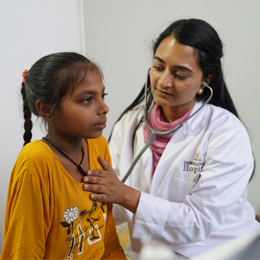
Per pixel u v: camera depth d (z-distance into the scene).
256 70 1.87
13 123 1.33
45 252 0.72
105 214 0.83
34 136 1.40
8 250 0.69
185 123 1.08
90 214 0.76
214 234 1.08
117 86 2.06
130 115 1.26
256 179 2.00
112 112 2.10
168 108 1.10
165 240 0.99
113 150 1.25
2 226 1.37
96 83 0.67
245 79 1.90
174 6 1.92
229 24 1.86
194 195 0.99
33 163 0.65
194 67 0.94
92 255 0.79
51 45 1.49
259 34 1.83
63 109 0.66
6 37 1.30
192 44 0.92
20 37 1.35
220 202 0.96
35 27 1.41
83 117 0.67
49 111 0.68
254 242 0.25
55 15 1.49
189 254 1.06
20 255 0.67
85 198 0.74
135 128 1.22
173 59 0.93
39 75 0.67
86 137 0.69
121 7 1.95
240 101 1.94
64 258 0.72
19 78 1.35
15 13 1.32
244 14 1.83
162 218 0.96
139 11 1.97
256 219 1.29
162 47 0.96
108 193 0.82
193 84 0.96
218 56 0.99
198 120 1.08
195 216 0.96
